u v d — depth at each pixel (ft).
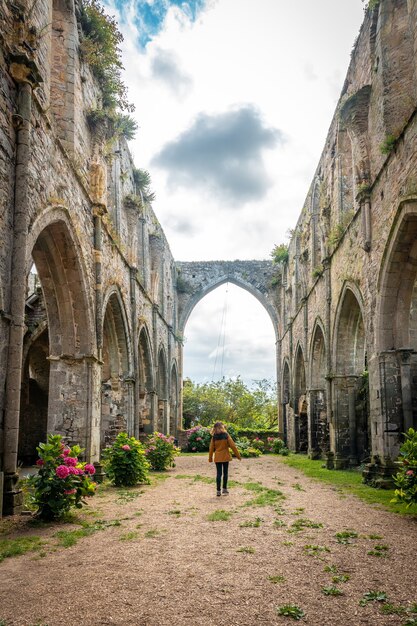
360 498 31.99
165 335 96.12
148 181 76.43
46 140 32.99
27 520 24.47
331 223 61.82
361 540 20.83
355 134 46.93
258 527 23.29
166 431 95.50
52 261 40.34
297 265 90.33
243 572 16.66
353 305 54.80
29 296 68.64
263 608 13.65
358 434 55.62
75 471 25.18
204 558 18.26
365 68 47.75
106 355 59.82
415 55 34.76
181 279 119.24
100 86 50.65
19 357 26.45
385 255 39.47
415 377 39.42
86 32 46.42
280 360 115.44
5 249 26.53
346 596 14.49
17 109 28.50
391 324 40.16
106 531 22.74
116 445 40.19
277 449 94.38
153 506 29.19
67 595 14.66
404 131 35.58
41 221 31.78
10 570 17.07
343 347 56.75
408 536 21.53
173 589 15.08
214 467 57.36
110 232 51.75
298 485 38.91
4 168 26.78
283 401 110.01
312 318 72.79
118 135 54.80
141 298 71.41
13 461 25.68
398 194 37.04
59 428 40.93
